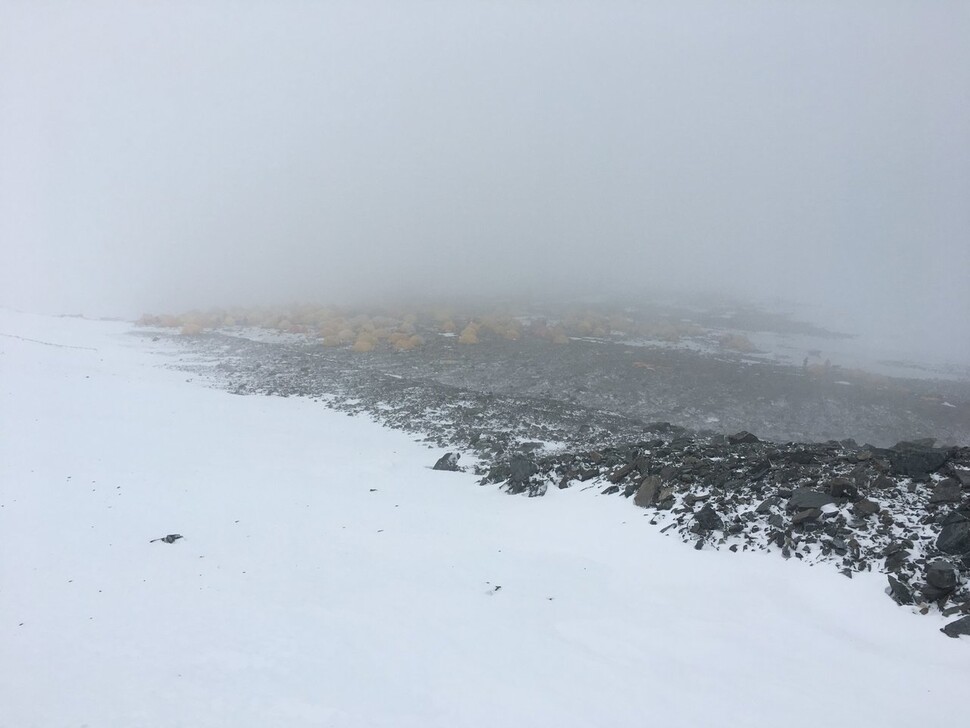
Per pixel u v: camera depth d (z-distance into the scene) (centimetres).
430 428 2202
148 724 563
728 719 583
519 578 958
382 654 710
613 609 837
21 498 1216
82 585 870
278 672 663
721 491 1138
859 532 910
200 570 952
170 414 2131
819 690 629
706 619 793
